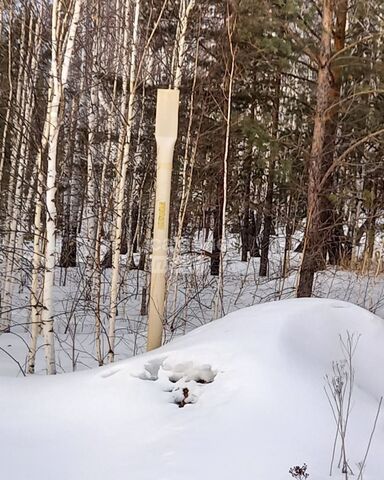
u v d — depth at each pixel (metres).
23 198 8.70
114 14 9.53
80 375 4.44
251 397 3.63
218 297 9.34
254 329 4.33
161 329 5.68
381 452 3.18
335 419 3.36
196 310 11.51
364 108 11.00
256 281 12.13
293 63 10.97
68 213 12.50
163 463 3.06
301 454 3.10
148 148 12.03
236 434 3.30
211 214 14.06
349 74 10.80
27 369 7.09
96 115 11.18
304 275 9.32
